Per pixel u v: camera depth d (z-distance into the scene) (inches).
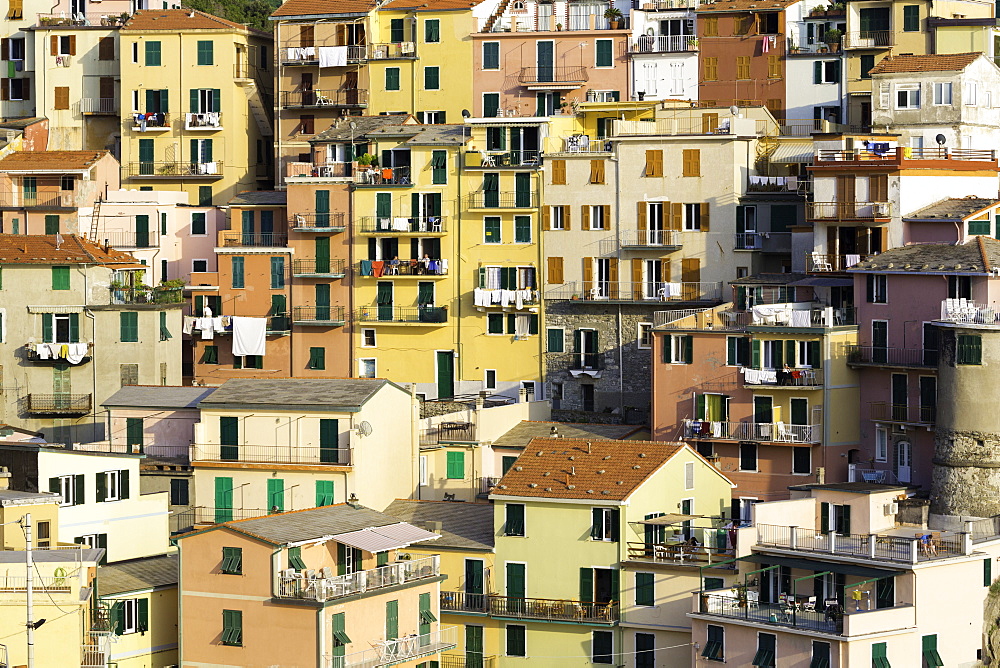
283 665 7682.1
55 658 7500.0
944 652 7549.2
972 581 7687.0
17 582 7524.6
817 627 7362.2
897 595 7500.0
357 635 7760.8
